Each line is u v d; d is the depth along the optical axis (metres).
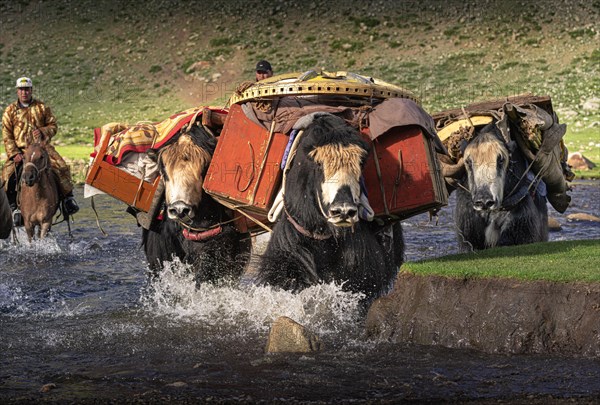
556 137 8.47
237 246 7.95
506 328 6.08
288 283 6.94
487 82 37.72
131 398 5.27
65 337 7.05
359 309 6.89
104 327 7.39
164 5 49.09
